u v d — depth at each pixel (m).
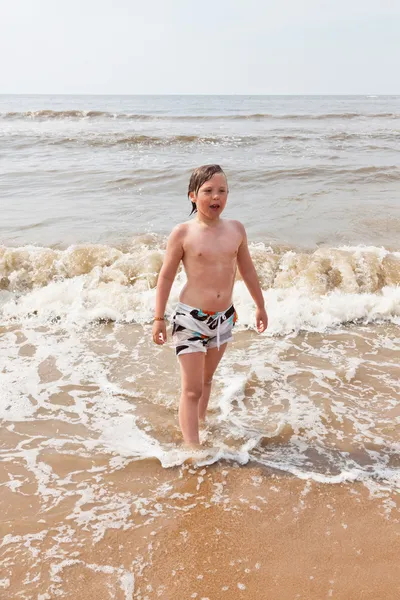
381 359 4.07
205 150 14.84
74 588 1.99
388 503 2.48
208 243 2.84
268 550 2.18
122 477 2.67
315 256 5.73
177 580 2.03
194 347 2.83
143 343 4.33
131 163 12.18
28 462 2.78
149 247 6.18
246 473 2.70
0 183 9.83
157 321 2.95
